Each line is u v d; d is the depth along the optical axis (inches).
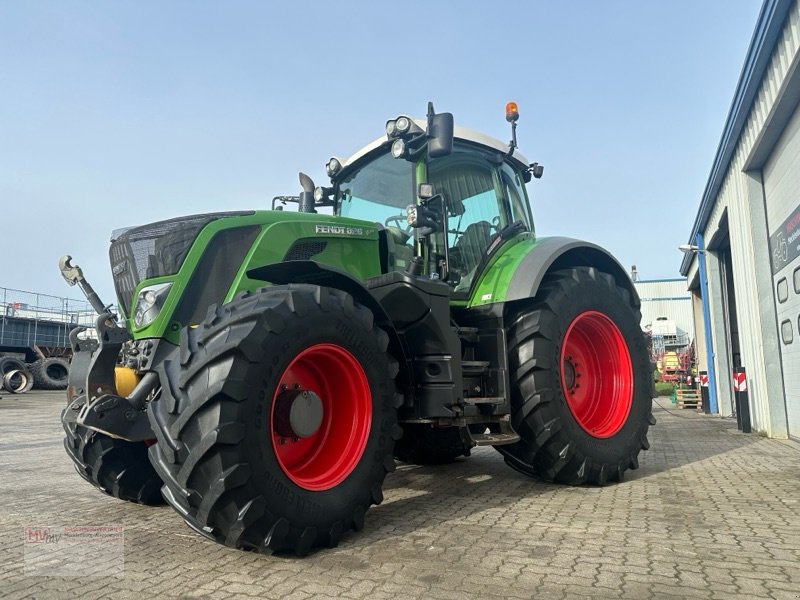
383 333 129.3
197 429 101.6
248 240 135.3
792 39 223.1
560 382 166.2
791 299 278.5
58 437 336.5
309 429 114.8
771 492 162.6
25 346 907.4
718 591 90.2
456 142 186.4
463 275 176.6
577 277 179.9
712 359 499.8
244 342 103.3
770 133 277.3
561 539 117.8
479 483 179.8
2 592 94.6
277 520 104.0
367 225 158.2
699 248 499.5
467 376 160.9
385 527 128.0
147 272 133.3
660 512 139.7
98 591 94.0
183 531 128.6
